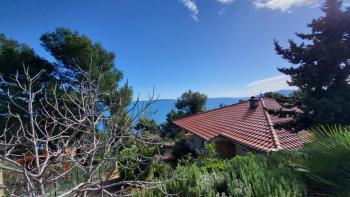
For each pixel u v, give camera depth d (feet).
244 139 52.85
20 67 60.49
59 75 64.18
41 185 9.69
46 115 13.51
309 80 40.88
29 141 10.96
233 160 20.16
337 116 37.17
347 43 38.50
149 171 24.34
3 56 61.21
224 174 15.62
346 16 39.22
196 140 78.02
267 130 52.19
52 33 65.21
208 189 13.46
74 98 14.75
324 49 38.96
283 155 20.51
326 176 12.68
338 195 12.03
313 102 38.01
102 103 14.12
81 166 10.71
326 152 13.26
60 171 11.86
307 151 15.31
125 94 13.53
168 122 111.24
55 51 63.05
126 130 11.75
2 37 66.33
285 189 13.16
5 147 10.53
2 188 9.94
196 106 132.05
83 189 9.97
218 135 61.72
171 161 65.10
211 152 42.50
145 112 12.64
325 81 40.29
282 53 43.50
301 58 42.04
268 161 19.29
